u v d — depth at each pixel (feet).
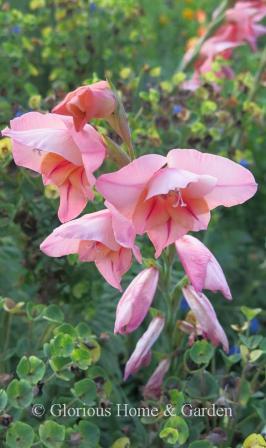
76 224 1.26
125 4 2.45
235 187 1.24
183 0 3.39
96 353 1.48
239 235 2.47
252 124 2.35
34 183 1.76
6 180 1.77
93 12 2.42
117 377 1.81
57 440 1.33
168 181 1.17
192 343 1.52
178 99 2.09
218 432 1.46
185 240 1.33
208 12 3.35
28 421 1.50
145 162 1.18
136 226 1.23
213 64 2.21
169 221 1.23
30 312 1.51
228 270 2.38
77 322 1.85
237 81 2.23
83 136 1.21
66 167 1.26
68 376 1.40
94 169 1.20
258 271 2.43
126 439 1.44
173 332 1.54
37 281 1.82
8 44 2.14
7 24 2.26
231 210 2.60
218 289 1.34
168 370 1.61
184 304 1.93
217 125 2.06
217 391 1.49
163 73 2.80
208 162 1.22
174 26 3.31
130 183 1.20
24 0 2.68
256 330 2.04
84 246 1.32
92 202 1.71
